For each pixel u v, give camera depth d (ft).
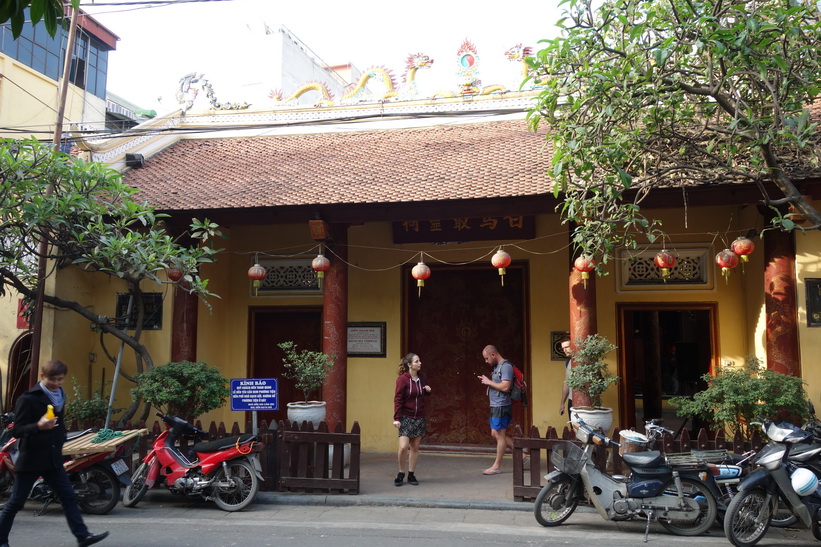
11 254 30.66
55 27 13.64
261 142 42.88
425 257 38.60
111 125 73.56
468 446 37.27
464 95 41.52
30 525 23.32
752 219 32.45
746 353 34.37
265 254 39.88
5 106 54.39
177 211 32.86
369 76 43.45
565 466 22.38
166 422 26.17
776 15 20.01
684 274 35.73
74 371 36.04
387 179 33.60
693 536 21.97
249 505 25.86
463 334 38.63
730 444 24.67
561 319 36.50
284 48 69.72
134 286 31.73
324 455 27.22
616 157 22.06
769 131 20.49
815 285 28.81
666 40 19.66
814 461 21.68
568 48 22.62
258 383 27.81
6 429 25.34
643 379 38.32
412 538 21.45
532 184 30.55
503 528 22.74
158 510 25.46
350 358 38.93
